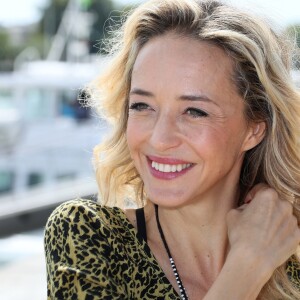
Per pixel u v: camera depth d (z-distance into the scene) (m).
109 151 2.23
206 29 1.93
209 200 2.04
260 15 2.04
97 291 1.79
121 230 1.96
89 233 1.88
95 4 33.44
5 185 9.60
